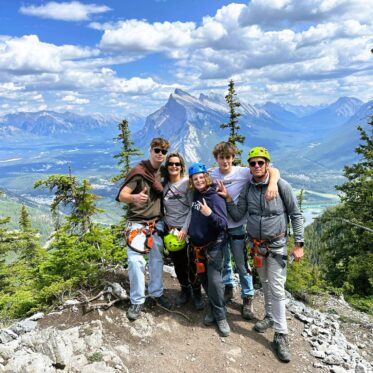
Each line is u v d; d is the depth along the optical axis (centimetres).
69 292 369
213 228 313
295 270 618
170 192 337
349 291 932
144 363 293
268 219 316
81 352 286
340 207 1089
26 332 305
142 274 333
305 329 364
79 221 646
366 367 326
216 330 339
